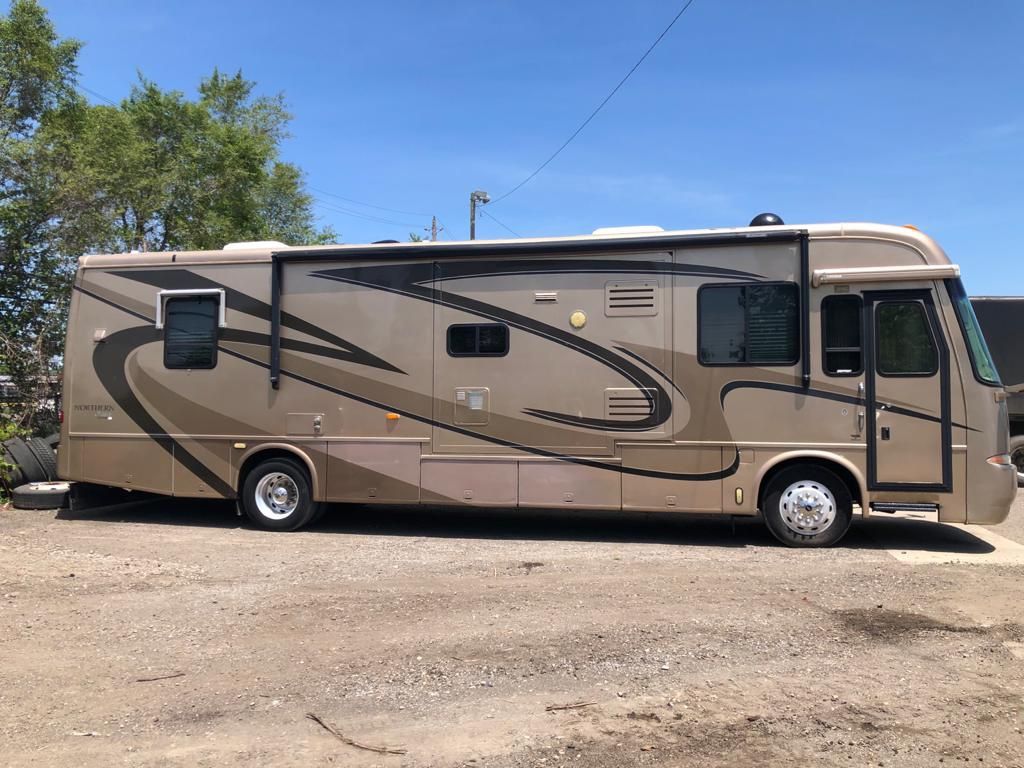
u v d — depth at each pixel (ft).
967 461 24.57
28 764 11.32
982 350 24.82
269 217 96.27
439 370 27.94
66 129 51.98
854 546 26.43
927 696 13.58
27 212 43.86
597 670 14.76
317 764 11.28
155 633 16.99
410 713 12.96
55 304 45.52
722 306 26.08
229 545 26.58
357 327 28.58
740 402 25.90
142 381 30.30
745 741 11.95
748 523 31.19
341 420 28.66
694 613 18.19
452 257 27.89
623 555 24.85
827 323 25.46
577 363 26.96
